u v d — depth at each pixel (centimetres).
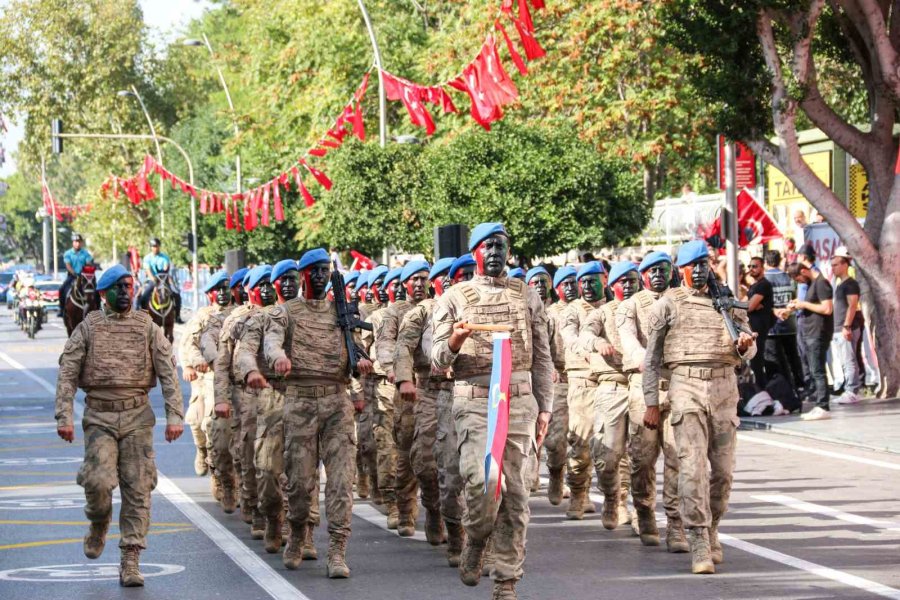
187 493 1697
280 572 1175
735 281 2678
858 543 1249
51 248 15888
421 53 5125
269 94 5838
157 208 8194
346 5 5331
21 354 4797
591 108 4041
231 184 7375
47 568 1208
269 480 1260
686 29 2502
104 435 1151
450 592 1077
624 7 3791
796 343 2405
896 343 2566
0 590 1106
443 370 1023
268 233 6175
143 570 1189
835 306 2533
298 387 1184
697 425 1160
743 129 2531
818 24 2788
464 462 1018
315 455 1192
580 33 3831
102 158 8619
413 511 1382
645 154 4050
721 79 2503
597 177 3619
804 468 1766
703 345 1171
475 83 1941
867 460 1833
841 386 2662
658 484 1675
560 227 3609
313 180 5206
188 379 1730
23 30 8550
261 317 1227
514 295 1036
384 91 4209
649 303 1323
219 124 7850
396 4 5503
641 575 1129
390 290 1575
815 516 1403
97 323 1165
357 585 1111
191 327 1727
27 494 1698
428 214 3859
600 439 1370
